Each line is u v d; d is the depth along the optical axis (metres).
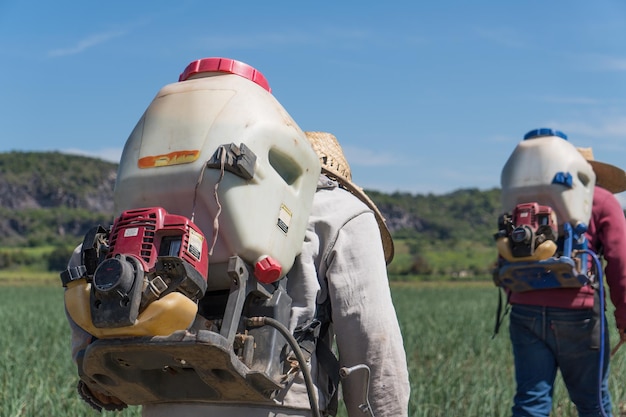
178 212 2.69
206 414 2.86
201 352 2.51
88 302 2.57
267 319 2.71
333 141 3.50
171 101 2.83
